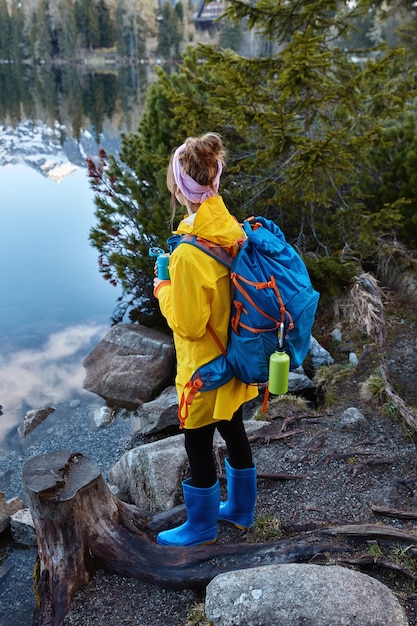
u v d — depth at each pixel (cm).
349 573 212
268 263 207
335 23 582
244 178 619
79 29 7438
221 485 322
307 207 596
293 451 345
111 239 661
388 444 340
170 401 459
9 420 482
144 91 4216
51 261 845
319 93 561
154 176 632
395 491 296
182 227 210
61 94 4075
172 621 234
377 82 632
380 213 538
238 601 205
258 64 550
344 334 514
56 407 500
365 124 577
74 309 691
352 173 601
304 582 206
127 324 582
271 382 208
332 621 194
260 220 236
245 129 558
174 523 286
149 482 336
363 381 429
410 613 213
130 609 244
